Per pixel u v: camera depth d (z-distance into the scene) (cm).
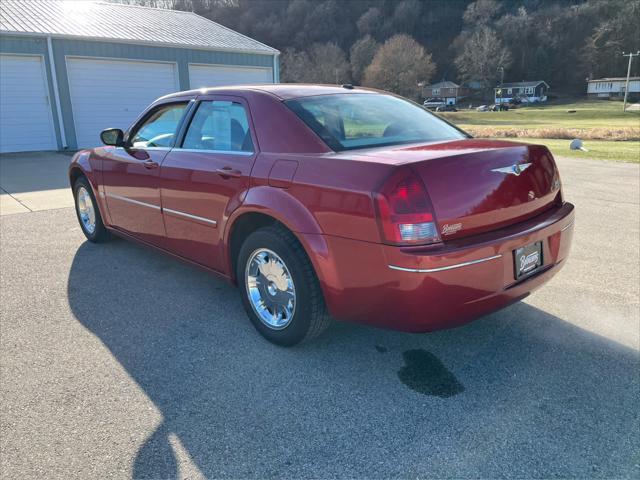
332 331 328
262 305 315
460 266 235
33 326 334
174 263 467
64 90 1550
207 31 2027
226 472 204
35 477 200
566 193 819
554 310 355
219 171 320
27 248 512
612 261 462
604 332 321
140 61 1678
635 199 765
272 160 291
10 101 1466
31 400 252
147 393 258
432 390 260
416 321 241
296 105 307
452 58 11862
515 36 11356
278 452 215
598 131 2644
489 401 250
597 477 199
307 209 265
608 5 10856
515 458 210
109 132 436
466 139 327
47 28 1529
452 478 200
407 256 229
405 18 11606
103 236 516
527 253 269
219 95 353
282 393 258
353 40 10388
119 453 215
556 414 238
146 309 363
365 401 251
